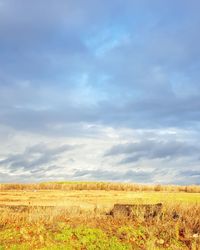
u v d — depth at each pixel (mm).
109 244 17562
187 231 18750
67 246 17375
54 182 58781
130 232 18625
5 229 18984
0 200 35781
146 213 21094
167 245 17859
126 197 40281
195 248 17359
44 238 18016
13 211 23266
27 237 18094
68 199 37188
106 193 48000
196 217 20203
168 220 20188
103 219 20484
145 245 17703
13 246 17172
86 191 52562
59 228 18953
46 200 36125
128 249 17281
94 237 18062
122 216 20797
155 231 18844
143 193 48688
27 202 33594
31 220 20094
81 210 22531
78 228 18875
